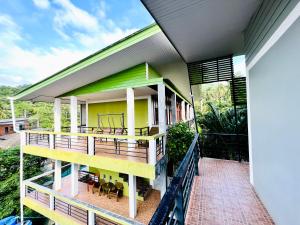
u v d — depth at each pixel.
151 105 7.94
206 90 20.28
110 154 5.56
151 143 4.50
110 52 4.75
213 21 2.77
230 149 6.31
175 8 2.30
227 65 4.53
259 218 2.48
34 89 6.46
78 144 7.33
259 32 2.57
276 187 2.25
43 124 24.12
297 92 1.65
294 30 1.65
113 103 9.04
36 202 7.02
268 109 2.47
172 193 1.57
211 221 2.43
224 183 3.69
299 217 1.68
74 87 7.22
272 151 2.37
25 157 11.68
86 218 5.96
